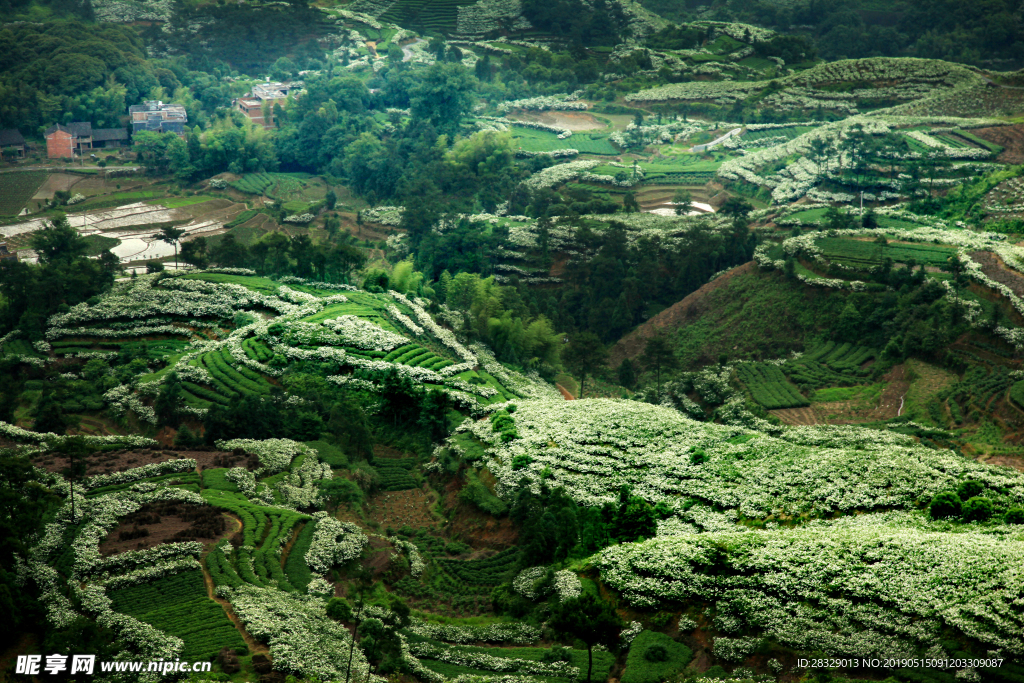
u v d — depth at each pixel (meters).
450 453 104.69
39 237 178.38
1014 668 53.53
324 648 64.81
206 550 77.44
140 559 74.31
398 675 64.19
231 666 61.34
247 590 71.25
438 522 95.94
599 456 96.69
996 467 82.56
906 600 60.41
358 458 107.56
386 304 151.50
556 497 85.62
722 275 179.12
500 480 94.69
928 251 169.00
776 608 62.88
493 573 83.19
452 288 168.00
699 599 65.94
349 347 130.62
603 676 62.56
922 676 54.53
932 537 66.88
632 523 79.25
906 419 126.06
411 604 79.56
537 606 74.25
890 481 80.88
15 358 132.38
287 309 145.38
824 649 58.28
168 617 67.19
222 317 145.12
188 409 115.50
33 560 73.88
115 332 139.75
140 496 86.44
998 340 134.50
